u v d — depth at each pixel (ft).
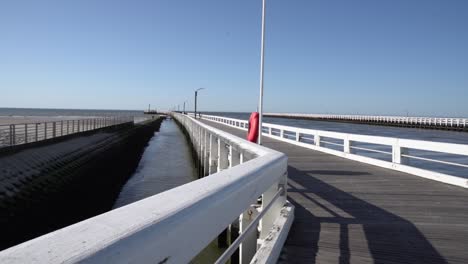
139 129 162.71
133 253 3.77
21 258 3.04
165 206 4.99
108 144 94.84
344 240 14.85
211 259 26.43
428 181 29.17
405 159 35.55
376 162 38.37
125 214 4.49
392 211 19.76
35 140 65.72
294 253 13.24
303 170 34.94
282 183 15.89
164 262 4.43
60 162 60.03
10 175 44.88
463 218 18.53
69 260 3.10
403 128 240.32
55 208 46.75
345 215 18.85
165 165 95.09
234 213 7.36
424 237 15.53
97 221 4.16
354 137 43.42
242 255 13.42
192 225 5.19
